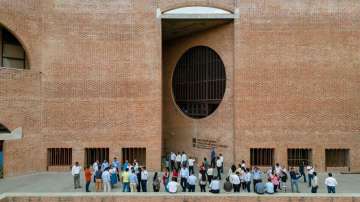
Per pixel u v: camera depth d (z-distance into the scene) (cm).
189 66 2631
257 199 1517
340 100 2220
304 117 2211
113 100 2238
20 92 2097
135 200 1526
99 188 1741
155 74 2239
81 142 2223
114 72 2239
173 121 2686
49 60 2219
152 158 2225
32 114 2158
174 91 2722
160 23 2236
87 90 2233
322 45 2222
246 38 2222
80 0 2238
